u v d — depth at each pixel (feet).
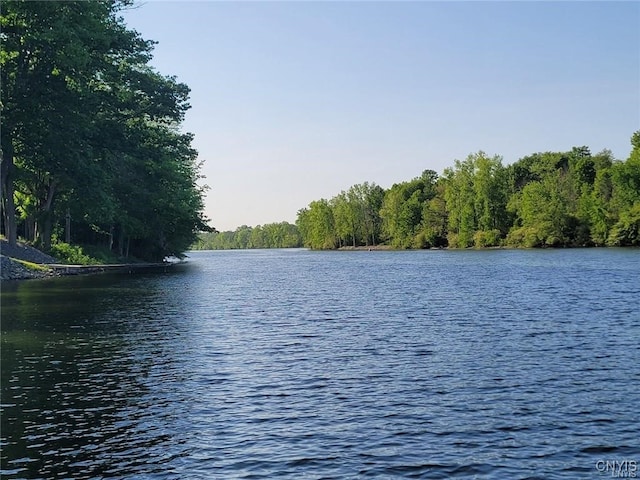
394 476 30.96
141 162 229.25
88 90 175.83
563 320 84.74
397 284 156.25
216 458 33.40
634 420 39.65
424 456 33.60
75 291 126.52
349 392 46.65
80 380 49.78
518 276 173.88
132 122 216.74
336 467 32.09
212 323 83.25
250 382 49.67
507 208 452.76
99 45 180.45
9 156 164.45
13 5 149.07
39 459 33.24
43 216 203.51
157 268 248.52
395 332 75.82
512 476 31.09
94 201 185.88
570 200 421.59
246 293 133.08
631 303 103.60
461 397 45.11
